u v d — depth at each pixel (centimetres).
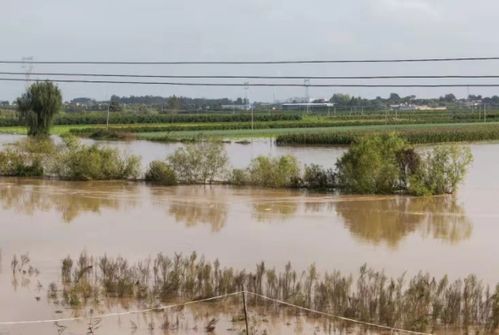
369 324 1301
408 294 1363
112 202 2812
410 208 2659
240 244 2016
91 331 1269
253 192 3073
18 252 1902
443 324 1304
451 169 2992
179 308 1399
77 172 3516
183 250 1931
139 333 1277
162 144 6384
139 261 1767
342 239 2095
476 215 2522
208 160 3372
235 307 1406
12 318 1354
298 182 3206
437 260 1836
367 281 1565
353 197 2919
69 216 2503
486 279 1633
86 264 1691
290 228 2264
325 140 6200
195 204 2742
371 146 3028
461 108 17412
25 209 2656
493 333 1269
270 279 1470
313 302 1402
